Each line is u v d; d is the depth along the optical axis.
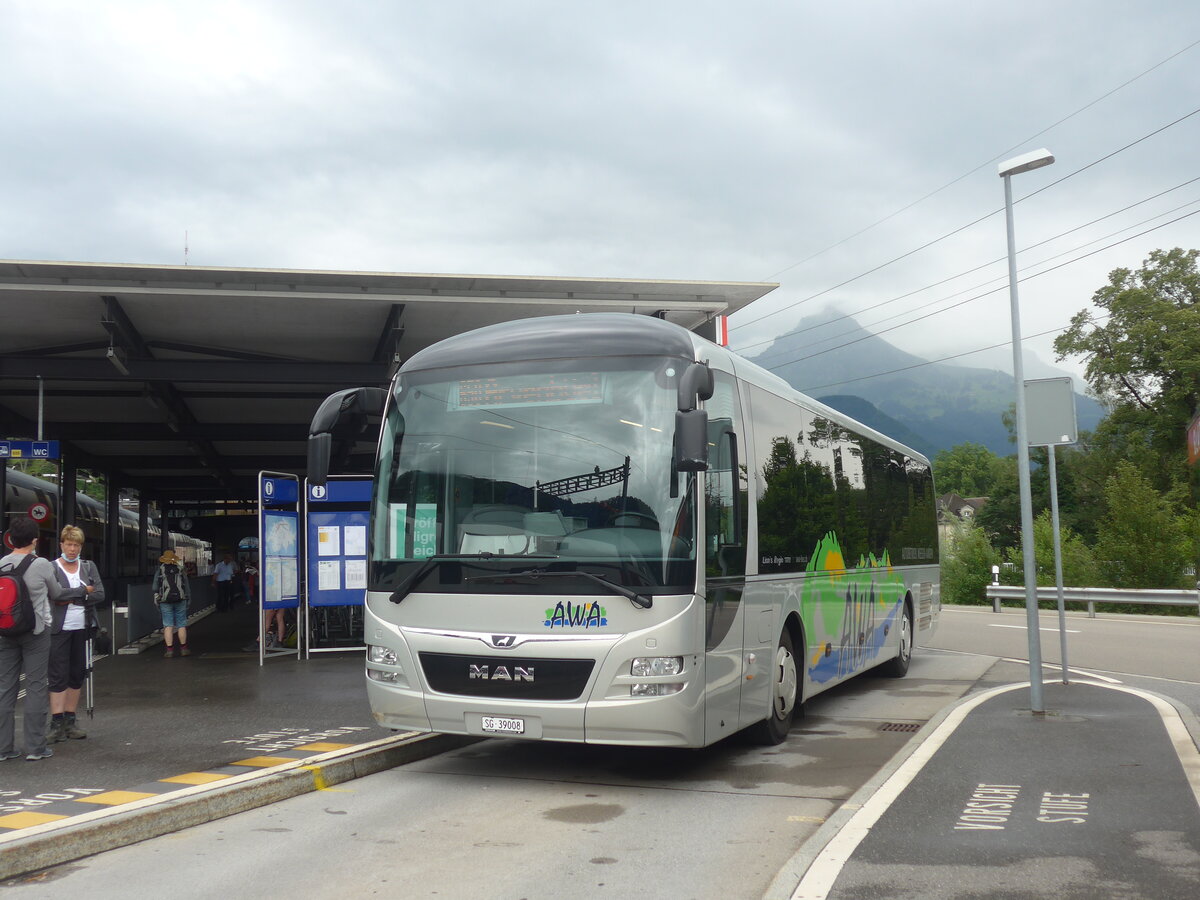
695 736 7.50
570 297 16.95
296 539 16.97
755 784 8.02
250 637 22.22
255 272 15.41
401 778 8.33
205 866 5.96
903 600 14.99
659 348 7.93
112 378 18.14
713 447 8.26
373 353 20.72
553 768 8.66
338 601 16.89
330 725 10.09
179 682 13.77
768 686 9.16
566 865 5.93
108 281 15.48
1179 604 28.20
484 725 7.64
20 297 16.20
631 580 7.43
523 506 7.80
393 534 8.20
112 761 8.34
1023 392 10.54
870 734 10.27
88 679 10.60
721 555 8.13
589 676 7.39
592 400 7.89
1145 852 5.66
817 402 11.77
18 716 11.04
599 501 7.65
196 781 7.50
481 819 6.98
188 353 20.44
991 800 6.86
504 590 7.67
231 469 35.12
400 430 8.38
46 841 6.00
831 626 11.31
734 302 17.61
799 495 10.46
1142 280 55.69
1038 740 8.89
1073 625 25.23
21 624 8.25
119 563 40.66
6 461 23.67
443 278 15.97
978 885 5.16
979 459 162.62
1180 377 54.25
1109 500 34.94
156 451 33.66
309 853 6.20
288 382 18.44
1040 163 10.60
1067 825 6.22
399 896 5.41
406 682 7.94
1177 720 9.86
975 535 38.16
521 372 8.11
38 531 8.76
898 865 5.50
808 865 5.53
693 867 5.86
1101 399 58.16
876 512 13.66
